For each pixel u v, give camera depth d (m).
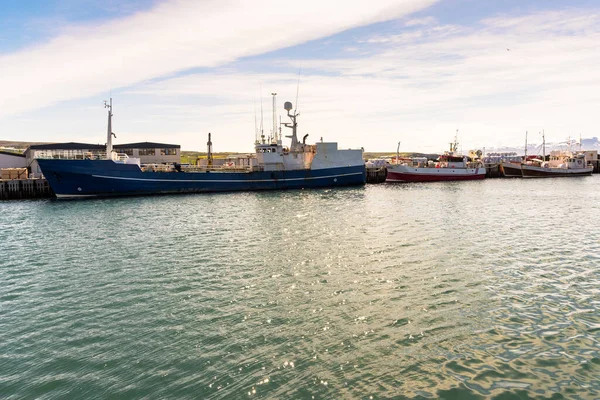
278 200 54.91
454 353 11.65
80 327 14.01
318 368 11.00
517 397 9.50
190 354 11.90
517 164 103.50
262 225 34.69
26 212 45.38
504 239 27.59
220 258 23.31
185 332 13.40
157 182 61.25
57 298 17.02
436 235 29.14
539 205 47.88
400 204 49.50
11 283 19.25
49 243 28.48
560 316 14.20
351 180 74.25
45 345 12.71
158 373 10.90
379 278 18.94
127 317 14.79
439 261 21.83
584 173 108.06
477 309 14.94
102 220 38.56
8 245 28.08
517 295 16.36
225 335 13.12
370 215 39.97
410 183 87.81
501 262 21.52
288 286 17.98
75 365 11.45
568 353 11.52
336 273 19.88
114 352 12.14
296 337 12.89
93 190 57.50
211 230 32.56
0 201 57.41
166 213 43.00
